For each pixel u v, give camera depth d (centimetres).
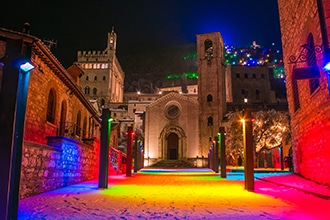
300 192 1134
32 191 1052
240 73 8200
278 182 1476
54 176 1271
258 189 1263
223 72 6269
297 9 1588
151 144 5784
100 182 1318
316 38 1278
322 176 1309
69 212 726
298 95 1723
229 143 4447
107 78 9869
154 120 5897
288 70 1895
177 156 5906
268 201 902
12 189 511
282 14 1986
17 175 530
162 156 5691
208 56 6128
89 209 768
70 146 1488
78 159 1634
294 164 1889
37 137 1588
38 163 1109
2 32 1325
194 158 5525
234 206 812
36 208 784
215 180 1881
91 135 3084
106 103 9431
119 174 2766
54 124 1864
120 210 753
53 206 816
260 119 4022
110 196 1034
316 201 898
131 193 1130
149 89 13262
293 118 1853
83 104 2650
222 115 5744
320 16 1095
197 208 782
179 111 5850
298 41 1606
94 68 9962
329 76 768
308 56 1447
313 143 1441
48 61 1684
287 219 642
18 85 525
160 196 1036
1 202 480
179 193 1131
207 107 5756
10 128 503
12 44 538
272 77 9338
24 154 996
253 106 6234
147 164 5650
